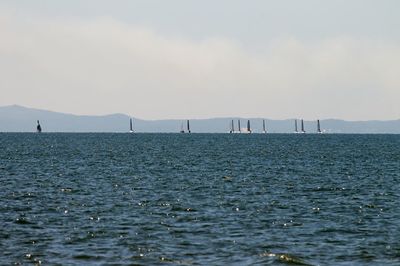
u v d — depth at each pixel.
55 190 141.88
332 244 83.50
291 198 131.50
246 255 76.88
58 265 70.94
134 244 82.00
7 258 73.62
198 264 72.44
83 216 104.25
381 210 114.12
